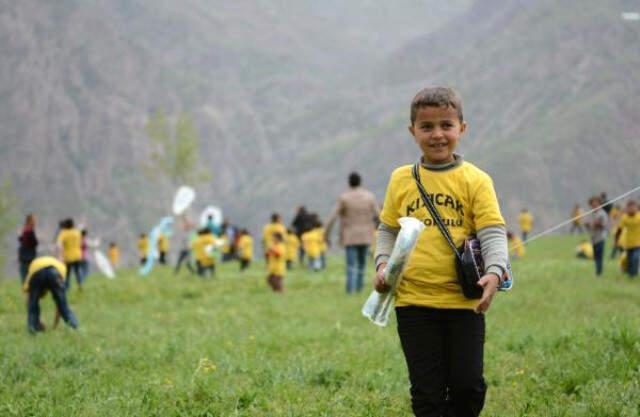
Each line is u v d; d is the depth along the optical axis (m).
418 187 5.42
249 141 193.62
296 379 8.12
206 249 27.02
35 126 160.00
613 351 8.34
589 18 127.44
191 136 71.69
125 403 7.23
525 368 8.29
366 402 7.17
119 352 10.21
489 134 127.19
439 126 5.36
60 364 9.70
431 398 5.25
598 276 21.34
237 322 13.87
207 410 7.00
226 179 179.62
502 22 168.00
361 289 18.80
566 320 12.03
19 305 18.94
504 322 12.20
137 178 157.00
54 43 177.38
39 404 7.29
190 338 11.54
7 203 61.41
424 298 5.30
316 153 168.88
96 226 143.62
